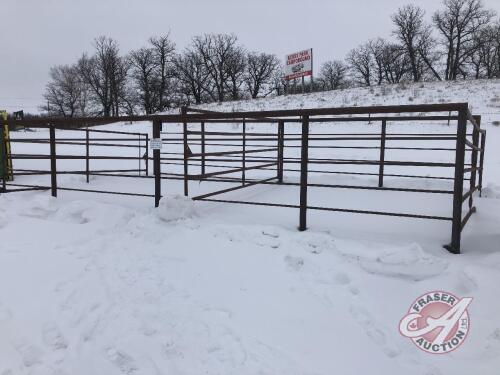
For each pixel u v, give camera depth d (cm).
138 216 551
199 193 765
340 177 957
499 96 2750
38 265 448
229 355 285
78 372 280
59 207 625
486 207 633
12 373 284
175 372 272
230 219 536
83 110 6550
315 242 433
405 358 283
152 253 454
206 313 336
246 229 473
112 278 407
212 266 412
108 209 587
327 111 454
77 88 6506
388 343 296
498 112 2334
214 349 292
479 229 499
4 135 815
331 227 504
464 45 5466
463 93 2933
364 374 266
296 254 413
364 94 3262
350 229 495
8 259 464
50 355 302
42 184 884
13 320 347
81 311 354
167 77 5997
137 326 324
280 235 458
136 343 303
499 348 281
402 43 5869
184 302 354
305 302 343
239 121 732
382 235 470
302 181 484
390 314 329
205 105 3741
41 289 397
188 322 324
